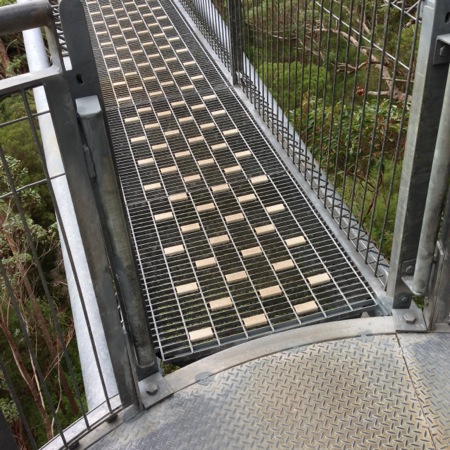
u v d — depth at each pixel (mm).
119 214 1591
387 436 1814
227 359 2109
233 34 4410
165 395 1978
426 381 1969
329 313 2504
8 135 9312
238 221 3186
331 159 5230
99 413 1924
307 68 7000
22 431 9336
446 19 1588
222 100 4496
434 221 1866
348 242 2844
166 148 3969
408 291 2172
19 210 1394
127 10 6621
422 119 1750
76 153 1425
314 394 1961
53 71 1310
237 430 1868
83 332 2361
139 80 4996
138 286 1780
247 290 2715
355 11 7309
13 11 1230
